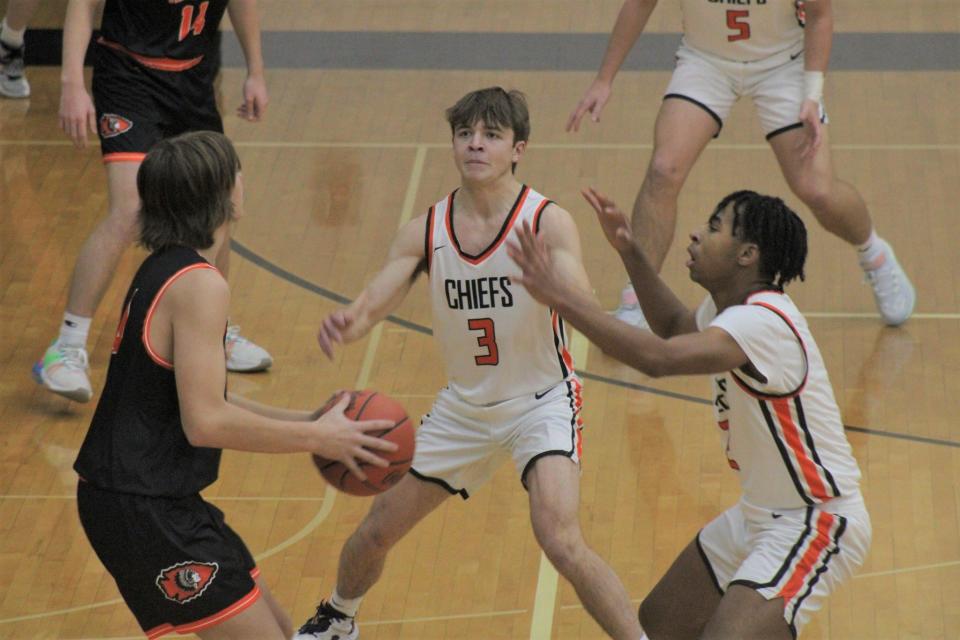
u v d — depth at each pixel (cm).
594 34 3020
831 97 2692
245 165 2434
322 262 2117
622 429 1677
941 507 1504
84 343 1711
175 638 1284
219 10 1741
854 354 1866
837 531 1089
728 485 1552
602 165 2419
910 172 2394
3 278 2039
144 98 1702
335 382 1792
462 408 1226
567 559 1125
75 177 2375
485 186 1195
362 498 1541
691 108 1817
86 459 1041
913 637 1280
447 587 1370
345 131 2578
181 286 1006
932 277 2070
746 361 1043
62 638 1287
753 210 1084
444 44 2980
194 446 1031
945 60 2858
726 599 1064
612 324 999
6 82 2706
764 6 1780
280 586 1369
